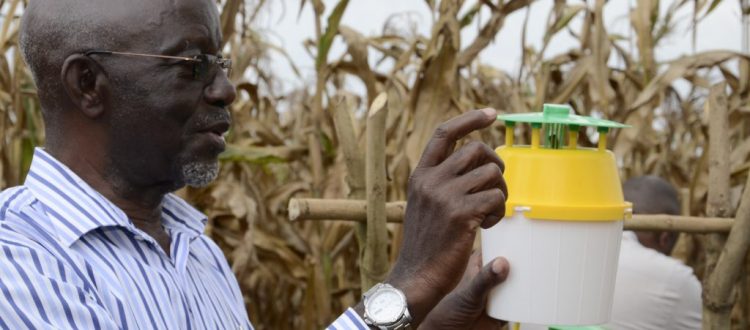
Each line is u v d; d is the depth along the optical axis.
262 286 4.56
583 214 1.51
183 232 1.77
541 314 1.54
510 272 1.55
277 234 4.27
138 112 1.60
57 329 1.41
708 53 3.94
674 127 6.00
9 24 3.73
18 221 1.53
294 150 4.07
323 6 3.79
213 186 3.82
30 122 4.26
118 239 1.61
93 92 1.61
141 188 1.68
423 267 1.47
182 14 1.62
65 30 1.60
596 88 4.05
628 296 3.29
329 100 4.27
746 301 3.79
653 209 3.60
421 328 1.69
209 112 1.65
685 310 3.32
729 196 3.01
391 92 4.11
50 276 1.45
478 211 1.44
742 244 2.89
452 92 3.51
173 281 1.64
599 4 3.93
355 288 4.25
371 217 2.47
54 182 1.60
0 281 1.41
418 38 4.32
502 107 4.65
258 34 4.93
